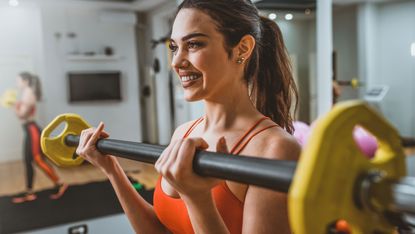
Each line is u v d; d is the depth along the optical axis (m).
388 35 3.88
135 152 0.71
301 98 3.74
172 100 5.99
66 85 7.29
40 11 6.95
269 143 0.79
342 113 0.37
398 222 0.41
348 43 3.79
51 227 3.34
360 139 1.26
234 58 0.82
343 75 3.76
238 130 0.85
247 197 0.75
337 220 0.37
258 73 0.98
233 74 0.84
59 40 7.16
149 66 8.08
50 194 4.31
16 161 6.83
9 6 6.70
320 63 3.69
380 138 0.43
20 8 6.80
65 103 7.32
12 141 6.81
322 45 3.68
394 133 0.43
